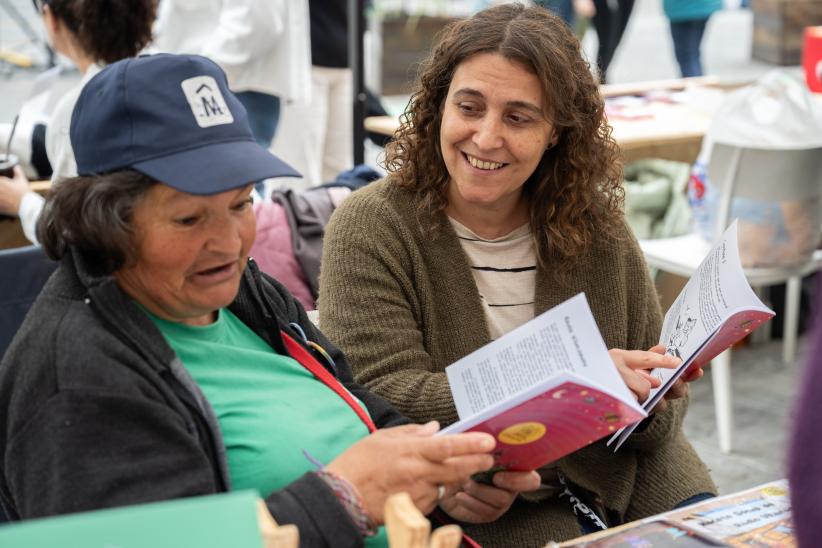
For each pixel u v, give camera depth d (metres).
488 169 1.91
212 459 1.39
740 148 3.22
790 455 1.11
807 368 1.12
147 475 1.28
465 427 1.38
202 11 4.04
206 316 1.57
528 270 2.06
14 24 7.37
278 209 2.78
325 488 1.32
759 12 10.30
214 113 1.39
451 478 1.36
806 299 4.43
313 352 1.72
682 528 1.50
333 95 4.71
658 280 3.83
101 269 1.39
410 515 1.13
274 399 1.53
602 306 2.06
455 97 1.90
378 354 1.93
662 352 1.87
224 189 1.33
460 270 2.01
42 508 1.27
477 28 1.91
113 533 0.93
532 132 1.90
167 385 1.36
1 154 3.12
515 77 1.87
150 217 1.35
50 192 1.40
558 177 2.01
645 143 3.84
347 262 1.97
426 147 2.01
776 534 1.47
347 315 1.95
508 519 1.94
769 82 3.30
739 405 3.94
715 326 1.68
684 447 2.11
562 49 1.92
